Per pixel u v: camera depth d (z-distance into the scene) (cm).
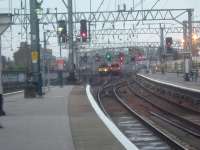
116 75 12238
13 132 2203
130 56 15525
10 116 2923
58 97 4778
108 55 13262
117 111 4103
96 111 3216
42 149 1725
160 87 6931
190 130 2772
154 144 2177
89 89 6372
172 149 2020
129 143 1828
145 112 4112
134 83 9638
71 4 7050
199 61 9644
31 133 2162
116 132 2164
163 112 4078
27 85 4725
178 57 13100
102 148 1731
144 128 2833
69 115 2966
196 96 4441
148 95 6556
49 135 2091
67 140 1939
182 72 10525
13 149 1738
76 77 8244
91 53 14212
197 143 2305
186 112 4066
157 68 14475
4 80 7594
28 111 3247
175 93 5588
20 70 8962
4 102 4134
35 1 4588
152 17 7731
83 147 1759
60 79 7181
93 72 12675
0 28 3378
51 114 3034
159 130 2522
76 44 8619
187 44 9250
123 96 6291
